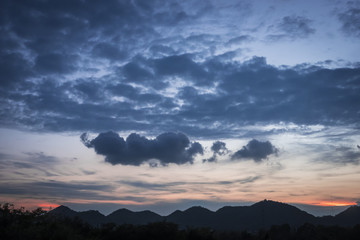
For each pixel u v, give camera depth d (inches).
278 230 2586.1
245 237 2146.9
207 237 1811.0
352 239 2359.7
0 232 1369.3
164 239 1640.0
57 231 1421.0
